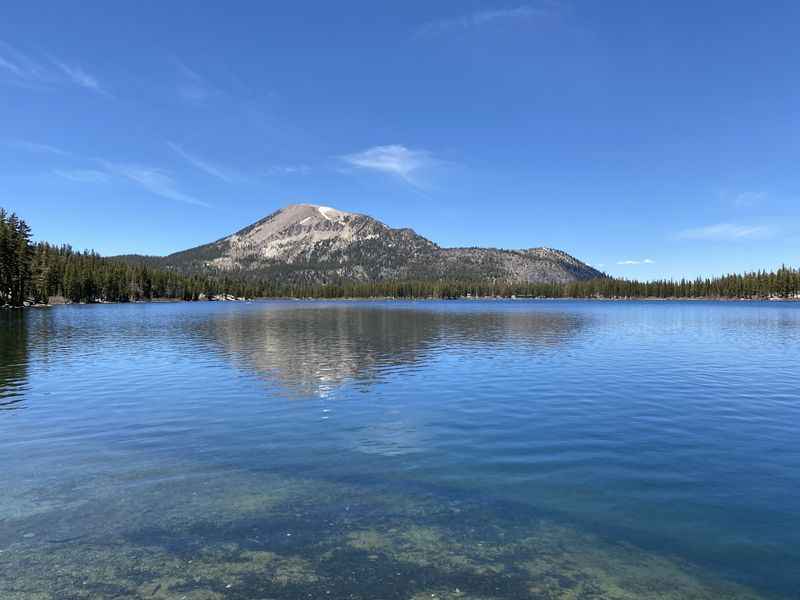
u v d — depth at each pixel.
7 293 140.25
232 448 17.33
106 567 9.87
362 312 145.62
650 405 23.95
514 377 32.06
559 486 13.77
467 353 44.84
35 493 13.44
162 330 72.62
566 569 9.71
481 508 12.41
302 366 37.00
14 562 10.05
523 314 129.50
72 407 23.84
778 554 10.20
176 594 8.96
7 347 49.97
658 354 43.88
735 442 17.86
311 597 8.85
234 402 24.86
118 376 32.72
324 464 15.65
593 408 23.33
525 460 15.95
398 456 16.41
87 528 11.45
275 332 69.69
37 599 8.84
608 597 8.81
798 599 8.77
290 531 11.27
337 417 21.73
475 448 17.23
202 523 11.66
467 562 9.97
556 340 57.28
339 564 9.91
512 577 9.45
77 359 41.16
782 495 13.10
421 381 30.69
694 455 16.39
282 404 24.36
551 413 22.36
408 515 12.04
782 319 101.00
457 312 144.62
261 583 9.28
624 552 10.34
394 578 9.42
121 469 15.28
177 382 30.50
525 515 12.02
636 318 106.81
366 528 11.40
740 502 12.70
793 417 21.55
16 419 21.55
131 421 21.16
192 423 20.78
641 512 12.15
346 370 35.06
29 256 150.50
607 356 42.62
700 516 11.92
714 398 25.56
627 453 16.62
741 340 57.00
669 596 8.84
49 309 147.00
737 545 10.56
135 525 11.59
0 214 144.88
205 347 50.00
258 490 13.57
